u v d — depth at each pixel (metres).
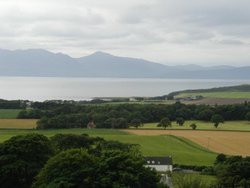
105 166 68.38
